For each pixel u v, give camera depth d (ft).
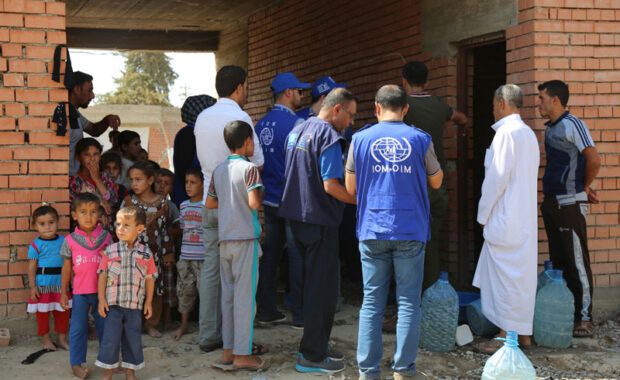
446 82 24.43
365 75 30.30
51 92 18.56
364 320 15.51
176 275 19.95
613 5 21.03
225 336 16.55
